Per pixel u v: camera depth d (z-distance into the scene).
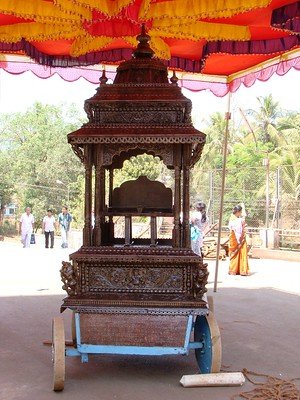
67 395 4.17
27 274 12.40
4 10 5.27
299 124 33.84
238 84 8.77
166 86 4.66
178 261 4.42
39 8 5.38
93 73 8.56
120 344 4.42
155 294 4.45
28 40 6.77
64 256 17.81
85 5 4.80
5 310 7.69
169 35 6.55
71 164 47.41
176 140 4.41
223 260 17.06
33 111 51.88
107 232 5.26
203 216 11.29
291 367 5.02
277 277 12.53
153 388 4.36
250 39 6.94
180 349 4.41
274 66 7.70
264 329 6.66
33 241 25.20
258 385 4.46
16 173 47.12
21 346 5.66
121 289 4.47
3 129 53.44
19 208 48.06
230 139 34.94
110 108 4.62
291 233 19.64
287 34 6.73
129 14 5.07
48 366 4.95
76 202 40.94
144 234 12.12
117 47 7.80
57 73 8.38
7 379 4.56
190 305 4.34
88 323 4.40
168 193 4.84
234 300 8.85
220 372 4.59
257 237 19.89
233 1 5.02
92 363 5.07
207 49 7.21
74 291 4.46
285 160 26.97
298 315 7.61
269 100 34.38
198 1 5.16
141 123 4.58
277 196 19.73
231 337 6.20
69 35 6.50
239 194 26.08
